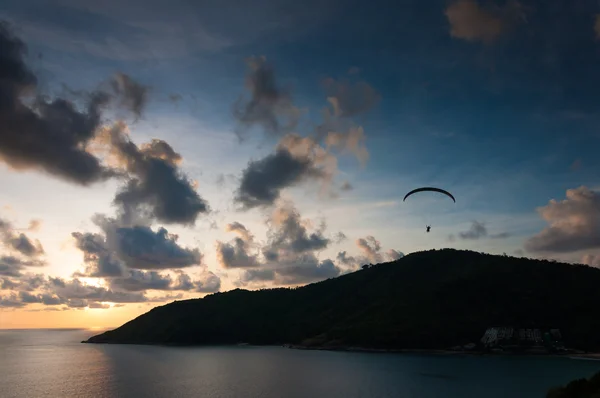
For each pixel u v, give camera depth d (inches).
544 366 5944.9
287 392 4261.8
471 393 4050.2
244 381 5022.1
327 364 6540.4
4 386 5068.9
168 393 4338.1
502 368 5807.1
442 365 6200.8
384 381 4835.1
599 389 2655.0
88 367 6894.7
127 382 5152.6
